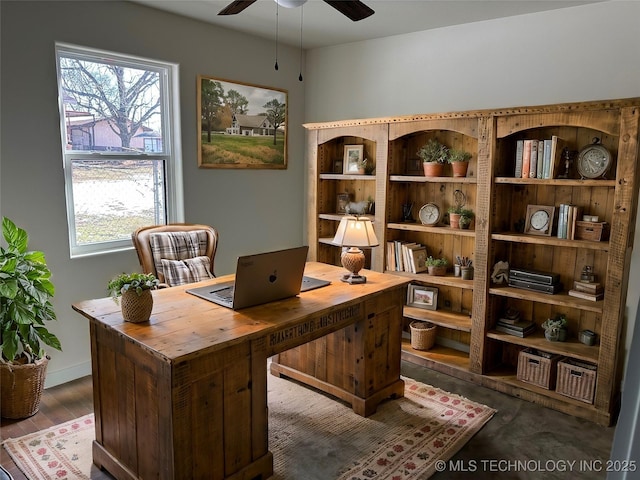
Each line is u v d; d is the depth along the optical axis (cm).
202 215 396
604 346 279
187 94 372
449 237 380
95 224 340
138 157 357
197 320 218
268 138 438
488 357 336
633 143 258
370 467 237
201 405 196
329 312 240
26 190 296
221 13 244
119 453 222
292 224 475
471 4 316
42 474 229
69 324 324
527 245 338
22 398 274
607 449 256
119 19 325
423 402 303
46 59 296
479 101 359
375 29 381
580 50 312
